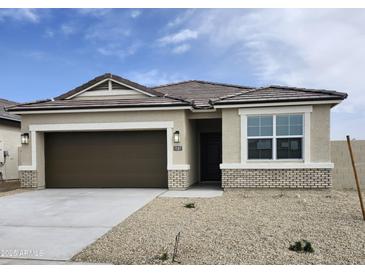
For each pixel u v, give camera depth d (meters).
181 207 9.95
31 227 7.75
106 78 15.86
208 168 17.30
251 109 13.14
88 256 5.62
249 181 13.16
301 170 12.78
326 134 12.59
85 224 7.98
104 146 15.09
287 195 11.87
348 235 6.61
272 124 13.06
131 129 14.33
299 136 12.84
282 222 7.78
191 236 6.68
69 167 15.27
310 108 12.66
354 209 9.30
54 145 15.39
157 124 13.93
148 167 14.78
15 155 20.36
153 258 5.43
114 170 15.00
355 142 13.68
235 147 13.31
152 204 10.55
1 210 9.88
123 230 7.32
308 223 7.66
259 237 6.52
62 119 14.48
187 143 14.32
